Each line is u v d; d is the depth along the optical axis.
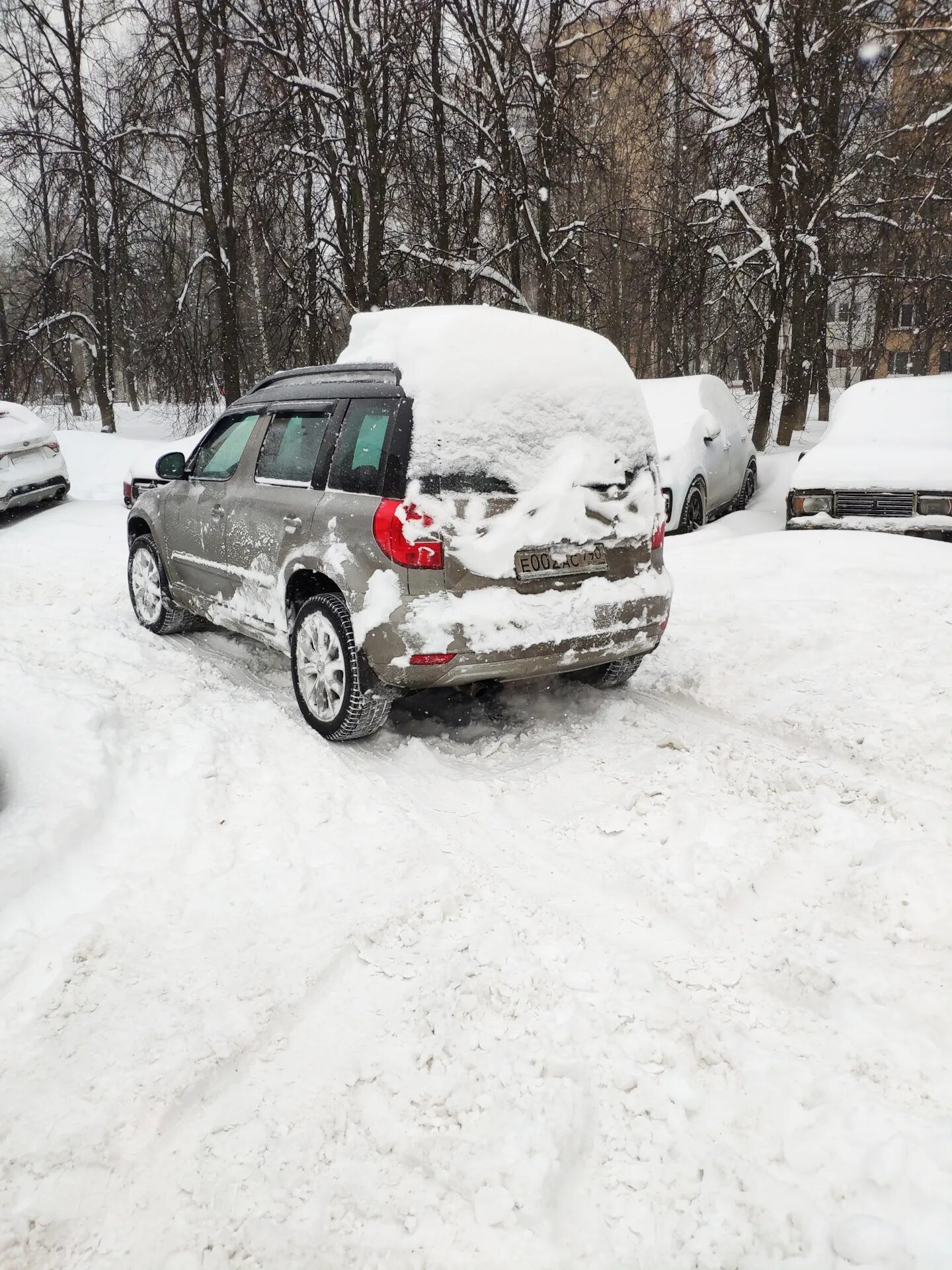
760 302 19.73
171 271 21.62
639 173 18.88
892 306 21.47
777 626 6.21
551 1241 1.91
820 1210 1.96
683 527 9.98
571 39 15.95
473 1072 2.37
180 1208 2.01
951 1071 2.32
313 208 16.48
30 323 23.25
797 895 3.18
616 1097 2.29
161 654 5.73
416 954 2.86
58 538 10.43
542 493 4.09
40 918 3.05
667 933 3.00
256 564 4.96
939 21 13.97
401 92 15.20
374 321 4.57
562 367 4.30
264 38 14.81
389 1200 2.01
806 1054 2.42
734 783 3.97
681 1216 1.96
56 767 3.79
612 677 5.16
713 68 16.22
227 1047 2.46
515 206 15.94
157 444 12.95
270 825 3.65
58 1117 2.24
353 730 4.30
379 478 4.05
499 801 3.91
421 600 3.92
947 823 3.52
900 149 16.00
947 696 4.84
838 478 8.64
